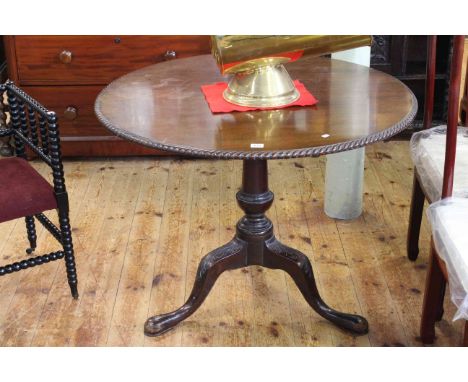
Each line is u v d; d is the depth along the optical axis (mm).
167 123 1955
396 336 2316
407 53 3852
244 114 2018
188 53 3338
